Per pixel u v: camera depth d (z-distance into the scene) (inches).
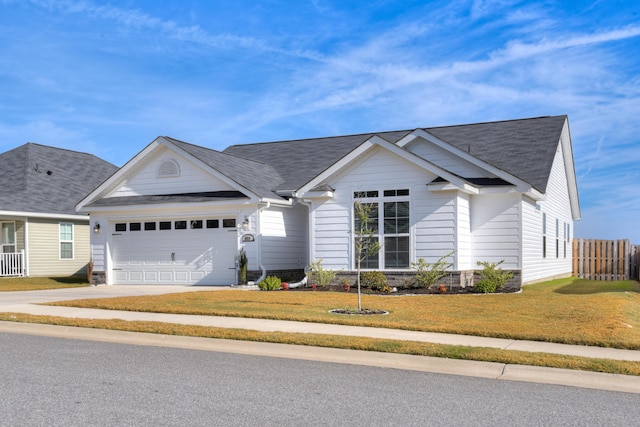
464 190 726.5
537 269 886.4
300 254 902.4
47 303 578.9
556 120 948.0
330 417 232.7
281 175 964.0
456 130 988.6
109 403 248.8
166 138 860.6
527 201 823.7
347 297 632.4
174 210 854.5
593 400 262.5
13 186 1099.3
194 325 440.5
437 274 724.0
